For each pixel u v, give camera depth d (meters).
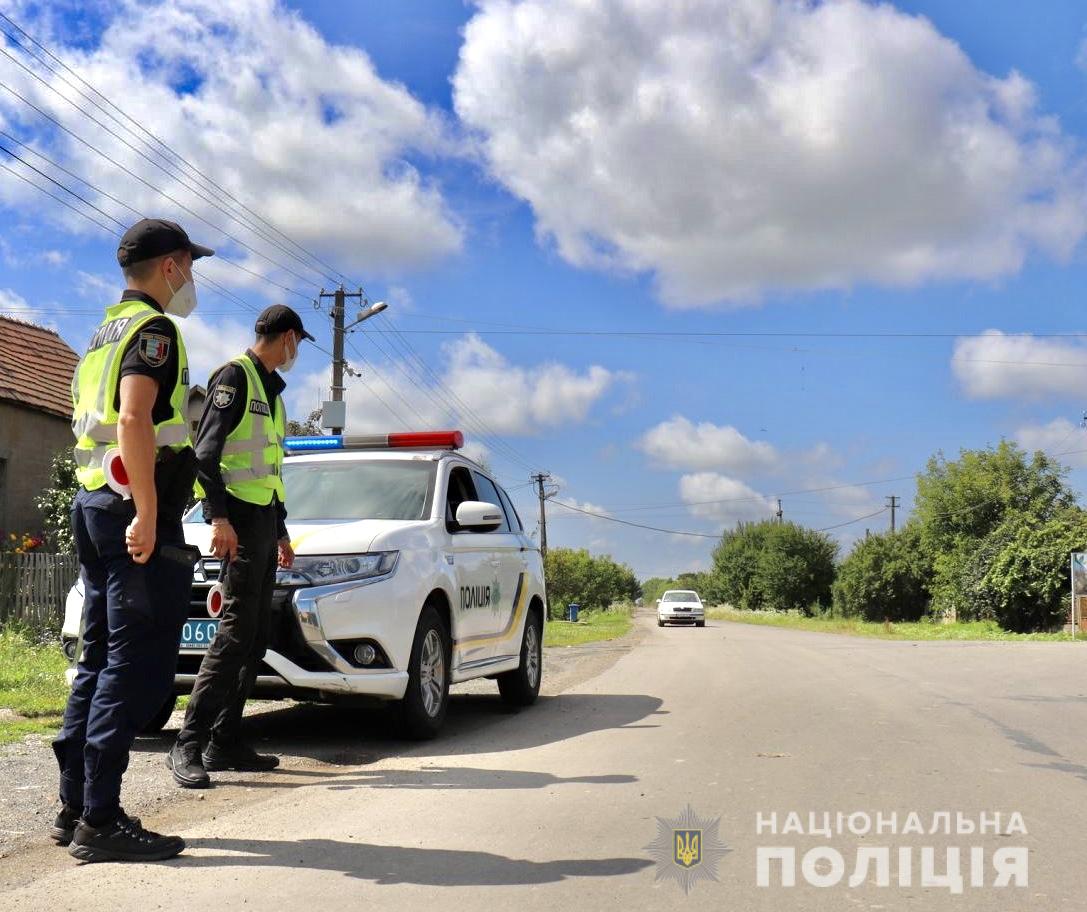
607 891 3.20
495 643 7.65
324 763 5.59
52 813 4.29
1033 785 4.80
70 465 15.55
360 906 3.04
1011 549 34.97
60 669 9.23
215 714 5.08
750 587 80.06
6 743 5.90
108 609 3.59
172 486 3.65
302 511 7.05
